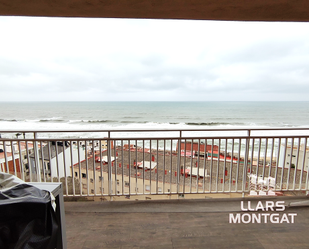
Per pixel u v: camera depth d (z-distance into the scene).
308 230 1.90
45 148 3.09
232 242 1.73
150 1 1.78
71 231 1.88
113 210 2.25
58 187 1.24
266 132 9.34
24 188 1.02
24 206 0.89
